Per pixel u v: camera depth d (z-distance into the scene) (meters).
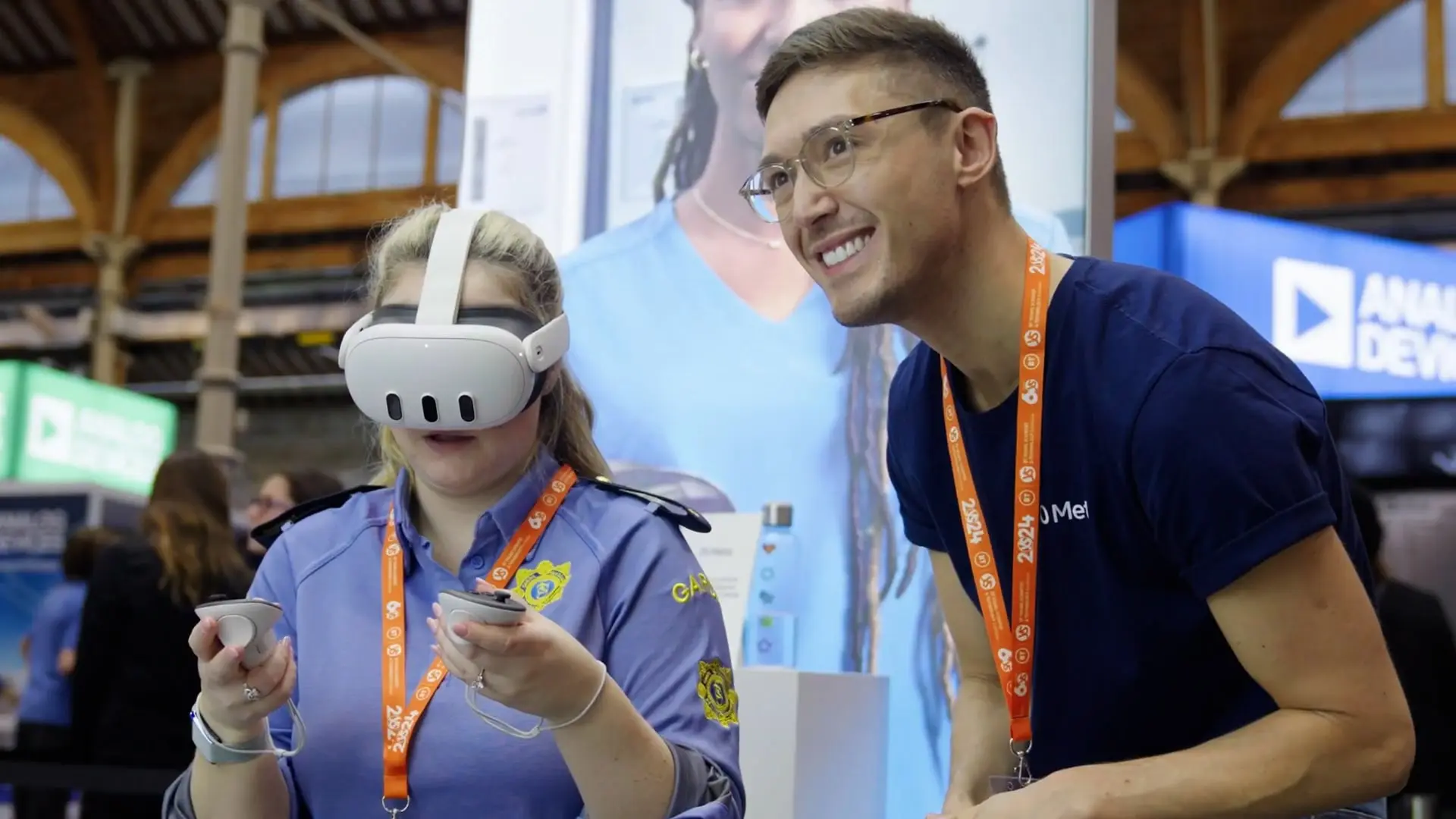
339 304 14.09
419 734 1.02
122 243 14.54
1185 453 0.95
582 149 2.34
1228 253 3.47
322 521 1.17
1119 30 11.16
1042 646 1.12
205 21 14.23
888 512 2.08
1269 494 0.92
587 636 1.05
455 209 1.15
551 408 1.18
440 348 1.01
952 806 1.22
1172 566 1.03
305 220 14.08
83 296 14.75
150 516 2.73
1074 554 1.07
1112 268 1.09
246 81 8.84
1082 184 2.02
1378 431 3.23
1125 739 1.12
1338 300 3.56
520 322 1.04
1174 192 11.18
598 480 1.17
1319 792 0.92
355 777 1.04
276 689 0.96
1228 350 0.97
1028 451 1.07
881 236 1.02
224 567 2.76
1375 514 2.56
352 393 1.06
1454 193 10.55
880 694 1.89
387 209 13.83
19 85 14.85
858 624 2.06
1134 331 1.01
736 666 1.81
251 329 14.26
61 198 14.88
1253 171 11.08
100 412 6.72
